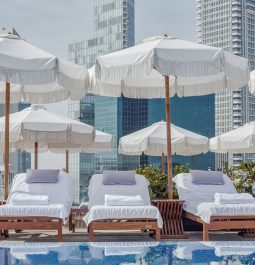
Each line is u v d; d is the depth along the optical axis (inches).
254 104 4709.6
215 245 249.4
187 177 358.6
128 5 4173.2
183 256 220.5
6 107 335.0
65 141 439.5
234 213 289.3
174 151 579.8
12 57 291.7
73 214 361.1
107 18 4249.5
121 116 3378.4
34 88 403.2
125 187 348.2
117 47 4200.3
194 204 323.0
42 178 348.2
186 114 3253.0
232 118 4645.7
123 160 3454.7
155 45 306.0
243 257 217.6
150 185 385.7
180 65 295.1
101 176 356.5
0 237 311.3
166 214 321.1
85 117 3531.0
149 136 523.5
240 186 414.3
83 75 331.9
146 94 404.2
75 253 227.1
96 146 543.8
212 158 3378.4
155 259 214.2
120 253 227.8
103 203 337.4
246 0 4864.7
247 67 316.5
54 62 294.2
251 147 564.4
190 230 350.0
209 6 5004.9
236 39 4827.8
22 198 303.1
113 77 305.7
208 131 3275.1
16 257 217.3
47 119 414.3
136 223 292.0
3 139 427.2
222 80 375.9
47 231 352.2
